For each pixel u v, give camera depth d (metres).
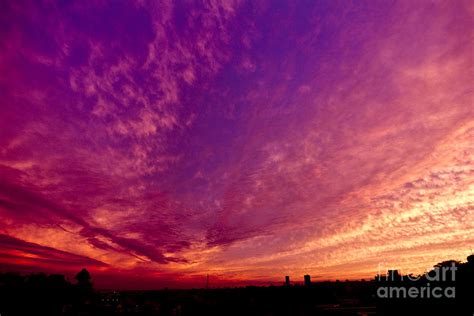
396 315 24.22
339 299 40.12
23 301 41.94
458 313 20.02
